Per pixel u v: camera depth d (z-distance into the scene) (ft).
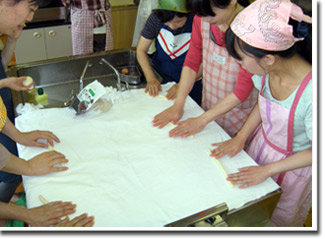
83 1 7.80
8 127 3.58
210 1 3.16
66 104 4.67
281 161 3.34
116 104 4.58
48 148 3.72
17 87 4.27
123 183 3.24
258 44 2.70
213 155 3.65
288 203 4.07
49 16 9.44
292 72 3.08
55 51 10.07
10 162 3.17
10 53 5.10
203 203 3.04
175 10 4.28
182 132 3.97
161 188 3.19
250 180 3.26
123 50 5.97
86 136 3.92
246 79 4.00
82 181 3.25
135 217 2.88
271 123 3.69
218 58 4.57
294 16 2.64
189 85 4.68
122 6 10.19
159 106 4.58
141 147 3.76
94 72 5.85
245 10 2.85
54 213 2.87
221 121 5.24
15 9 3.21
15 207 2.90
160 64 6.13
